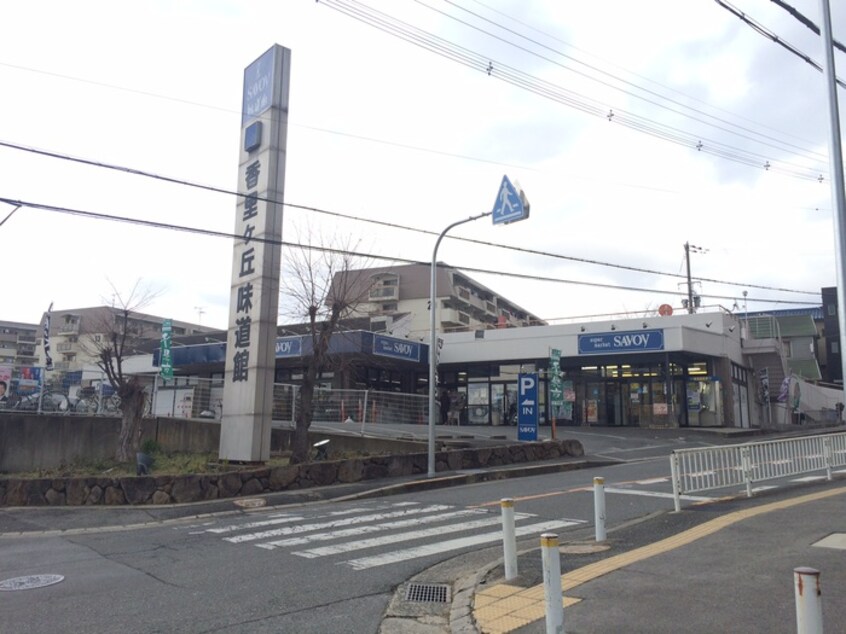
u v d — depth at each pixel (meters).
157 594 6.92
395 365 34.75
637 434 27.86
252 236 16.73
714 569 6.61
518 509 11.68
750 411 36.03
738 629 4.98
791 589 5.82
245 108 17.59
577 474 17.39
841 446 14.80
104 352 20.27
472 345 34.53
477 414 35.25
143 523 11.99
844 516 8.86
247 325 16.53
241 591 6.99
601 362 33.06
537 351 32.69
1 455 18.19
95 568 8.23
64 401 22.61
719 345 30.80
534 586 6.57
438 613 6.26
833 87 7.48
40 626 5.94
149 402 24.14
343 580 7.39
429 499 13.60
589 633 5.12
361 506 13.04
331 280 19.45
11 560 8.90
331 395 23.36
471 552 8.67
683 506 10.95
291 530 10.52
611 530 9.33
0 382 21.30
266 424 16.17
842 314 7.09
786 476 13.64
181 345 39.56
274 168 16.53
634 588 6.16
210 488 14.15
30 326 83.06
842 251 7.15
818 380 52.38
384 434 22.27
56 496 13.77
